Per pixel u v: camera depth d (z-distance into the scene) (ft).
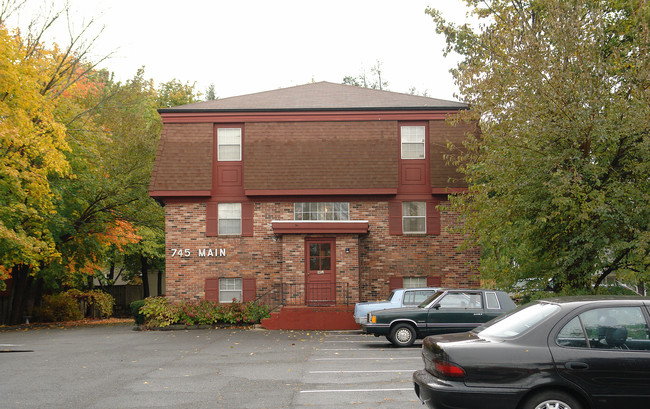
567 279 55.67
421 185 86.53
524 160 54.13
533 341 22.95
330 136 87.15
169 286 85.51
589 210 49.67
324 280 83.15
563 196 51.03
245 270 85.56
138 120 108.88
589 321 23.21
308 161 85.97
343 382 37.99
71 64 93.71
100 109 106.01
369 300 84.94
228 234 86.17
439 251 85.56
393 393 34.14
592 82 53.67
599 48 55.31
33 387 37.47
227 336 70.18
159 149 86.99
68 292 121.29
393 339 57.16
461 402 22.52
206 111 87.51
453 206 64.18
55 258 94.73
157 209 103.60
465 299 57.93
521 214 57.00
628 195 51.13
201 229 86.12
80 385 38.11
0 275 80.43
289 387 36.63
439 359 23.45
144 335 72.64
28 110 77.71
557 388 22.61
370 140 86.79
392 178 85.05
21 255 80.12
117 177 99.45
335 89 98.58
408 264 85.46
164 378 40.63
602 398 22.22
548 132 52.80
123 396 34.45
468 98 63.31
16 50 74.74
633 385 22.22
